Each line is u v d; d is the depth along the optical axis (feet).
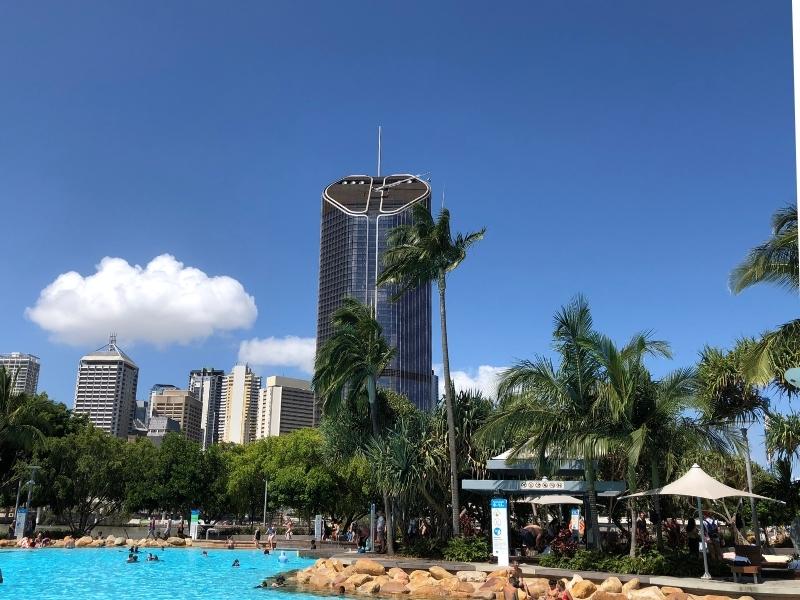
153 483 169.68
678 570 62.18
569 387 70.54
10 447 155.22
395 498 92.89
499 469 83.30
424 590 63.36
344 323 104.27
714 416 73.56
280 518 249.34
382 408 102.63
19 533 135.33
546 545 84.74
